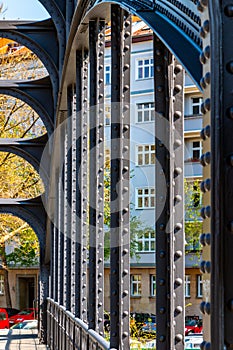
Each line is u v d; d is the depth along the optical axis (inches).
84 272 528.7
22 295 1743.4
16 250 1713.8
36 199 909.2
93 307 419.2
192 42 157.9
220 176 115.9
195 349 218.5
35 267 1723.7
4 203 898.7
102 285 419.2
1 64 1466.5
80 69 542.6
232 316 113.8
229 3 119.6
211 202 116.5
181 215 216.5
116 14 340.5
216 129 116.9
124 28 339.3
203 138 124.0
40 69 1471.5
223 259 114.7
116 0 231.3
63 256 738.2
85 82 542.3
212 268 115.3
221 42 118.5
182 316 216.5
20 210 913.5
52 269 884.0
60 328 706.8
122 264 323.6
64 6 640.4
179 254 216.7
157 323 217.6
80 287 526.6
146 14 193.0
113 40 338.3
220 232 115.0
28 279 1737.2
